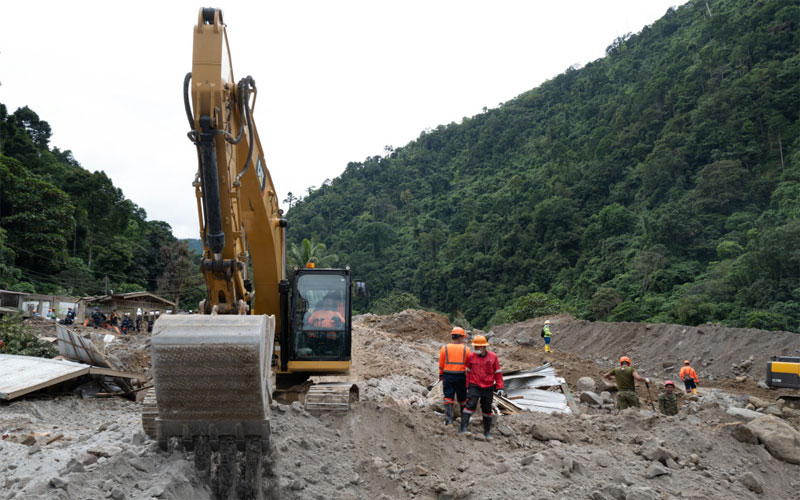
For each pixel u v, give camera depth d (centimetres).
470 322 9075
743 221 6594
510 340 3072
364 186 17400
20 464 643
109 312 4238
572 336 2917
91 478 526
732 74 9075
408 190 16388
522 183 12269
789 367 1703
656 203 8338
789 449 855
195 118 589
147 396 673
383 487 658
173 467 555
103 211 6569
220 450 565
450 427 832
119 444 686
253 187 751
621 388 1130
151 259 7625
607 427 902
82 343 1385
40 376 1215
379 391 1366
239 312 638
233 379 524
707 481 747
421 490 661
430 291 10575
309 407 761
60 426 995
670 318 5100
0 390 1116
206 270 622
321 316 920
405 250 13088
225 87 614
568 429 883
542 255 9144
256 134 745
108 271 6338
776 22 9100
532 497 633
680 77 10281
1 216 5147
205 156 596
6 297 3544
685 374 1683
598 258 7944
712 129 8338
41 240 5091
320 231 15350
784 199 6238
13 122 6662
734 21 10312
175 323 525
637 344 2556
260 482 578
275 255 840
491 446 800
